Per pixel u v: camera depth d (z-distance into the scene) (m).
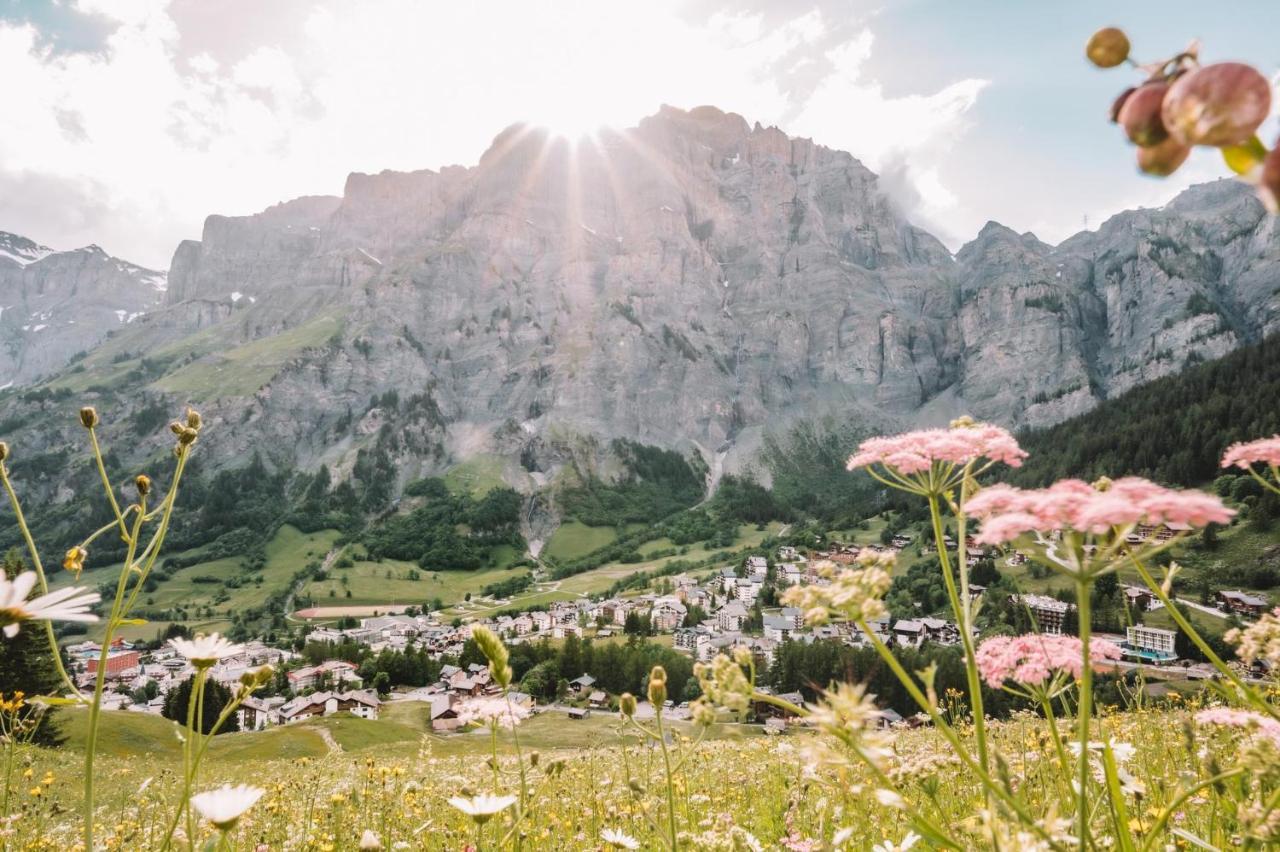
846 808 5.30
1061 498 2.60
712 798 8.00
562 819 6.95
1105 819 4.00
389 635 195.50
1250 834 2.54
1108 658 3.44
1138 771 5.58
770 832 6.52
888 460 3.74
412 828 6.60
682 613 198.12
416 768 11.22
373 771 8.05
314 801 7.96
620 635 180.00
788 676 89.19
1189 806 4.63
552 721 78.50
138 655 174.88
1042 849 2.55
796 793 6.49
